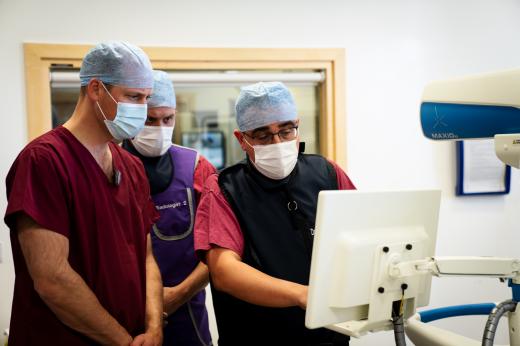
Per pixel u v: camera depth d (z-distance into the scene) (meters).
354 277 0.95
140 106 1.30
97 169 1.29
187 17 2.27
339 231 0.93
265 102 1.31
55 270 1.14
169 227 1.71
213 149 2.63
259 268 1.28
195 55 2.28
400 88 2.54
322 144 2.54
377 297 0.98
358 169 2.51
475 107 1.07
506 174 2.65
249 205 1.33
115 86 1.25
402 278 1.00
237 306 1.34
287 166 1.33
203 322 1.83
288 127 1.34
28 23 2.11
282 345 1.30
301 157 1.45
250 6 2.34
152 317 1.41
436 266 0.97
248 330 1.33
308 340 1.30
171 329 1.72
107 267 1.27
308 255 1.30
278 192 1.34
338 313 0.96
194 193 1.75
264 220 1.32
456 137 1.14
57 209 1.17
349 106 2.49
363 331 0.98
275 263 1.28
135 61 1.26
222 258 1.24
